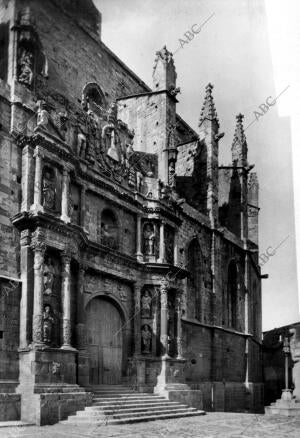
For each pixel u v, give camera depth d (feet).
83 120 95.81
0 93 79.30
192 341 118.42
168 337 102.17
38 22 95.14
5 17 87.25
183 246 119.75
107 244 98.27
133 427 71.05
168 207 108.88
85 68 109.91
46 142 79.77
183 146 147.33
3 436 59.77
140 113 123.44
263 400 157.17
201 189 138.92
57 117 88.17
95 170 94.94
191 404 100.58
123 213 101.96
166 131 119.03
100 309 94.32
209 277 131.34
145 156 117.39
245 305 152.46
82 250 87.30
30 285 75.25
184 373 112.68
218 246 135.85
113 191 98.48
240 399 138.82
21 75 83.46
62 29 102.89
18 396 70.33
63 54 102.63
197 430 69.82
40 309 74.23
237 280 150.30
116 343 96.48
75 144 92.22
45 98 92.07
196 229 127.54
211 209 135.95
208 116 142.31
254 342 160.15
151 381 98.32
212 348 126.82
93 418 72.23
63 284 78.95
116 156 102.27
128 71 127.95
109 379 93.45
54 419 70.49
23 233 76.79
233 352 139.54
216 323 129.49
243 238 156.97
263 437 64.28
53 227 77.82
